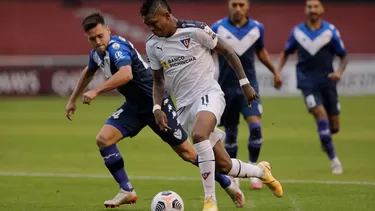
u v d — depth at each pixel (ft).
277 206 62.28
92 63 61.87
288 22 252.83
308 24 91.66
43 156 102.68
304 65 91.09
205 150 52.80
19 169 90.07
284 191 71.31
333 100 91.50
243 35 77.97
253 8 255.29
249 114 76.79
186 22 54.85
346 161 96.94
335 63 209.77
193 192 72.33
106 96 218.38
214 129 55.26
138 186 76.69
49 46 249.34
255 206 62.39
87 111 174.50
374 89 213.46
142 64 60.85
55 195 70.33
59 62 217.77
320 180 79.61
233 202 64.28
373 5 256.52
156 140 123.44
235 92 76.84
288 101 197.26
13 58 238.89
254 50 78.74
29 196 69.67
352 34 252.01
